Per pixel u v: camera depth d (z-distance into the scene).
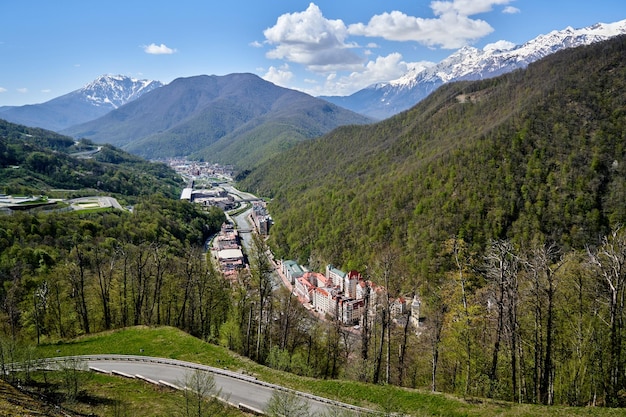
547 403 43.19
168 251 145.62
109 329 71.19
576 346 43.88
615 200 124.00
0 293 78.62
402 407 39.94
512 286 43.06
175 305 78.31
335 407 38.72
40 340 67.00
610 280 41.53
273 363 57.06
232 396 44.62
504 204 135.88
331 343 70.94
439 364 56.28
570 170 134.38
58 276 79.94
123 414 39.78
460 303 51.56
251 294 75.31
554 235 124.06
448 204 144.75
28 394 38.38
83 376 46.22
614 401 39.00
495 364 44.44
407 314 63.22
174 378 49.91
